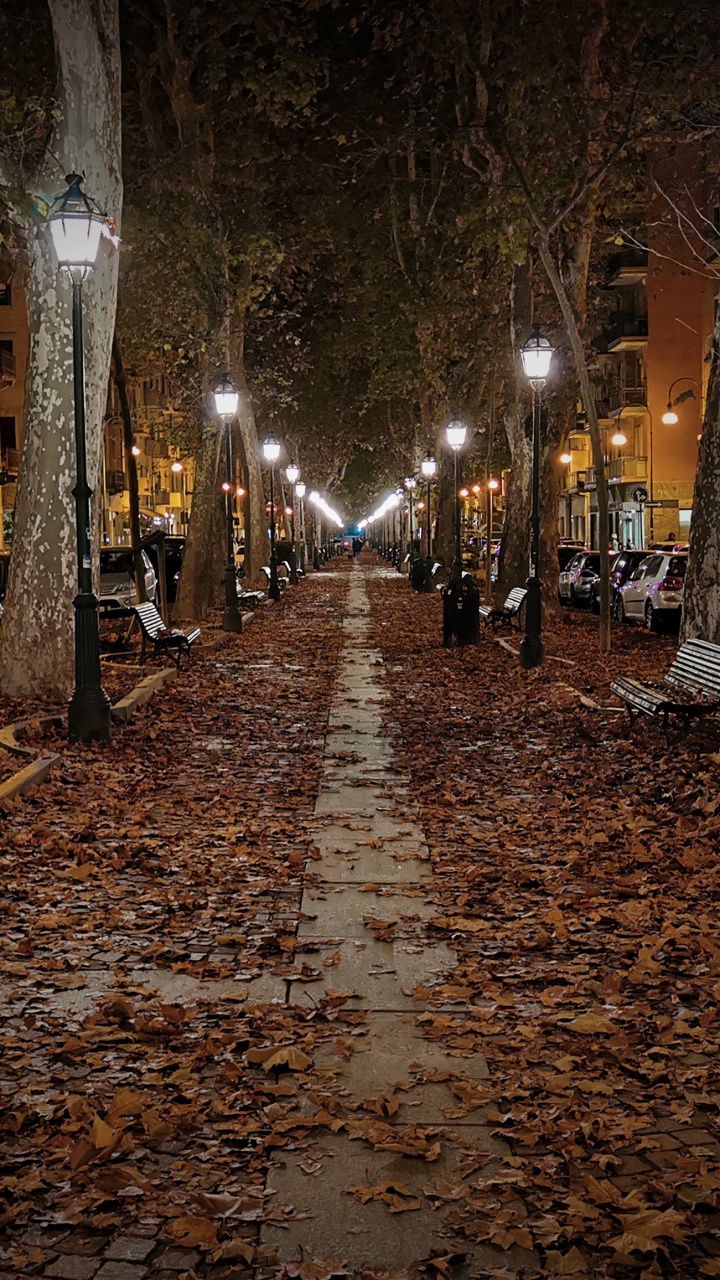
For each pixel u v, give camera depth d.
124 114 29.55
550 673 19.28
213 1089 4.99
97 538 15.84
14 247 18.81
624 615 30.00
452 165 34.62
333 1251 3.89
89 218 12.24
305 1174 4.34
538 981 6.22
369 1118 4.72
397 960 6.56
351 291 41.50
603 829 9.27
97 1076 5.11
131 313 29.34
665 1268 3.80
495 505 78.31
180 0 26.59
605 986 6.05
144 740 13.47
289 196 36.03
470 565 55.91
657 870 8.11
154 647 23.55
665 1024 5.54
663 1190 4.16
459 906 7.50
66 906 7.45
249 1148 4.50
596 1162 4.39
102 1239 3.96
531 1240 3.92
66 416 15.21
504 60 25.03
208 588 32.31
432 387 40.78
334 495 112.94
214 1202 4.11
